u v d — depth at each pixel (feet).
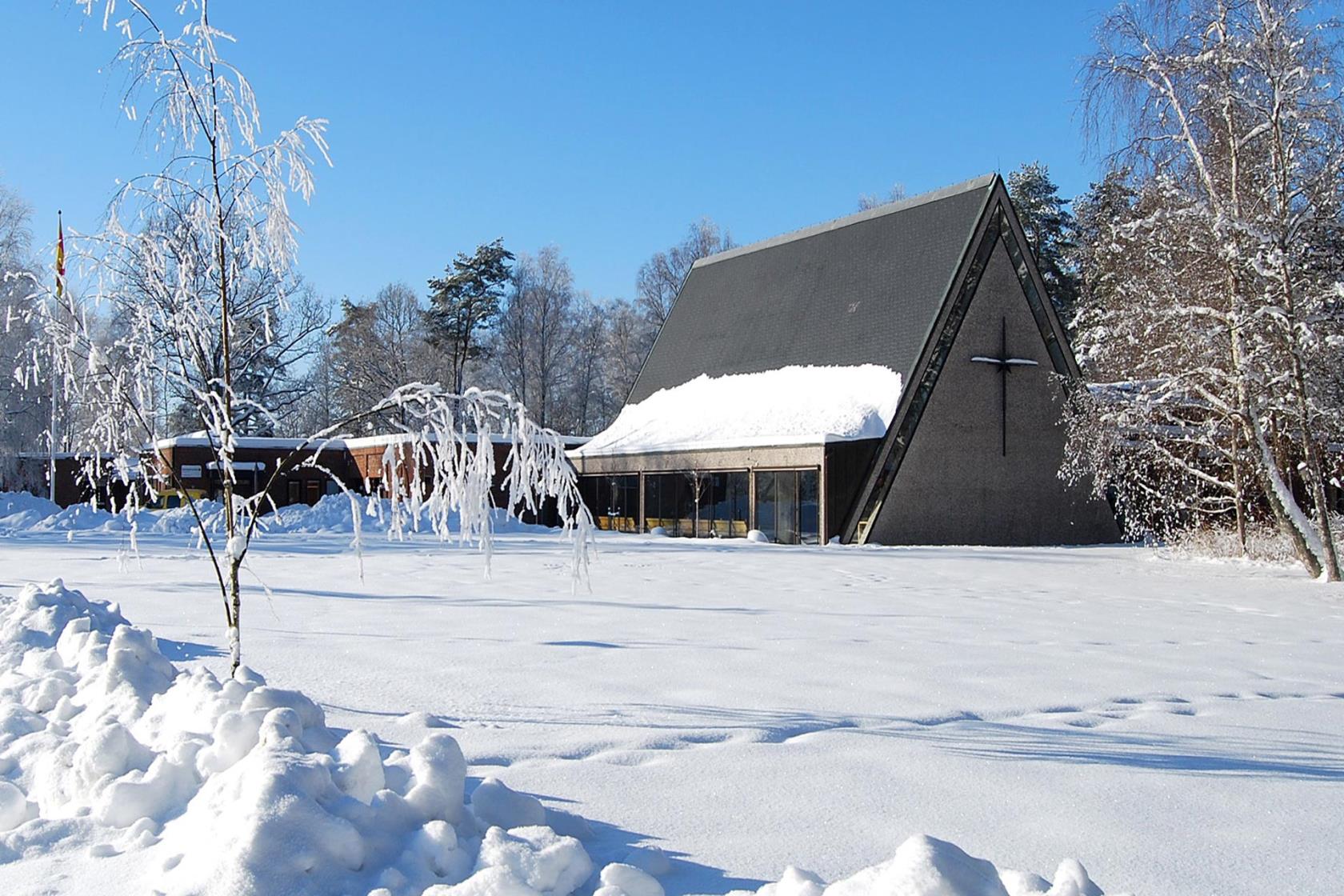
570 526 18.85
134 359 20.88
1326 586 61.82
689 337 149.59
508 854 12.00
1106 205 81.92
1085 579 65.46
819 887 11.50
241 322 22.86
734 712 24.20
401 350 218.79
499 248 216.33
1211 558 81.82
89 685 20.52
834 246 131.85
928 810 17.08
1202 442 76.02
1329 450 71.20
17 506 115.24
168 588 52.24
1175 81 68.23
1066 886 11.00
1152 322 71.00
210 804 13.12
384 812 12.98
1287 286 63.46
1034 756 20.67
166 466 21.30
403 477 19.20
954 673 29.89
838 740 21.71
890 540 104.27
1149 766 20.06
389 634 36.24
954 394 108.27
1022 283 112.68
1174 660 33.12
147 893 11.57
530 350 251.60
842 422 104.32
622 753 20.36
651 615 43.06
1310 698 27.14
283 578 60.44
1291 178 64.75
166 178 21.42
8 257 135.85
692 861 14.57
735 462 112.68
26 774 16.35
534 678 28.14
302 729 15.76
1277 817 17.02
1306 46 64.54
